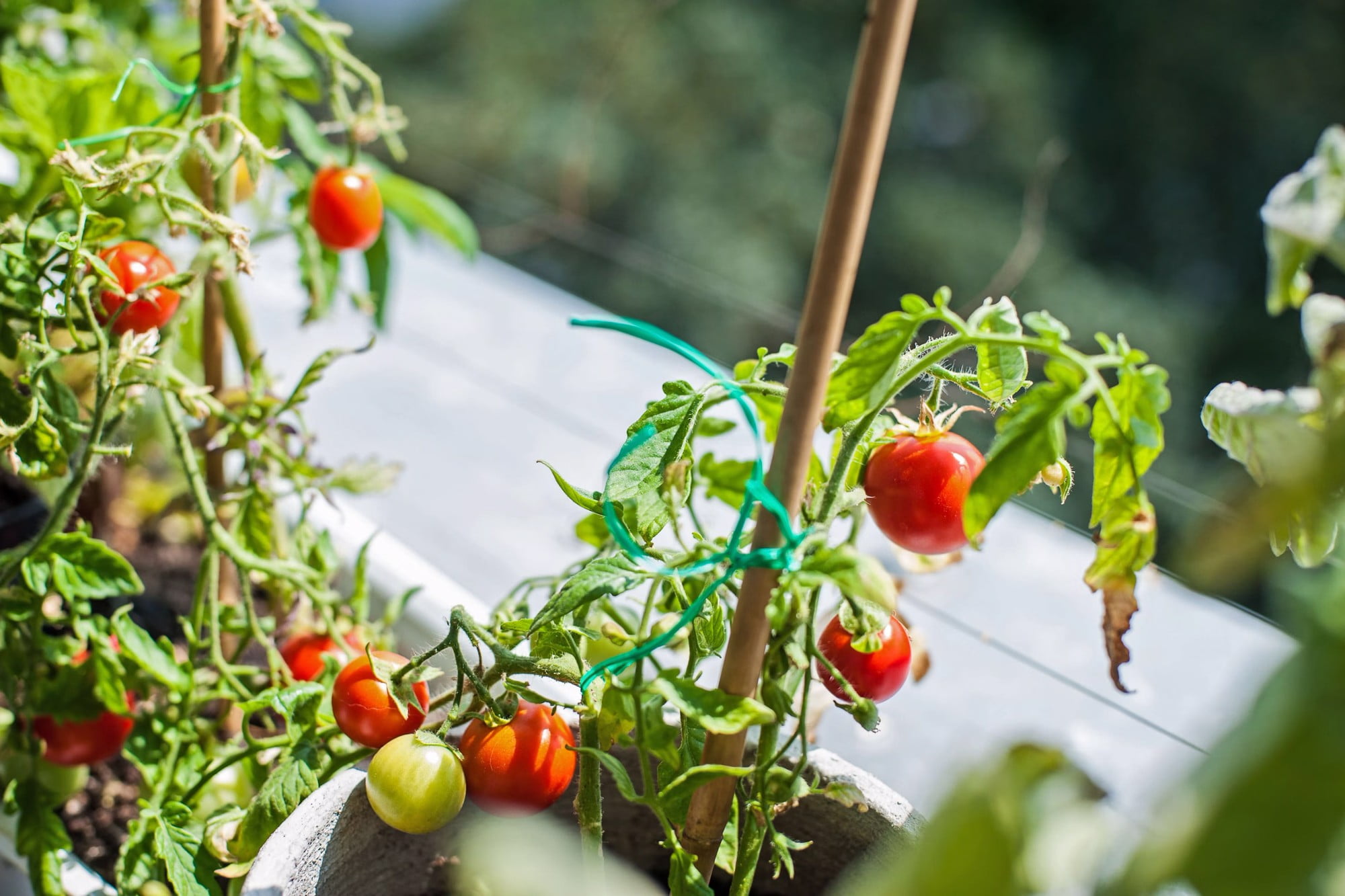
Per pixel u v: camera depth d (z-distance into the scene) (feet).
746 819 2.28
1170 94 13.60
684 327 8.86
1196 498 3.80
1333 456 1.10
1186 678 3.54
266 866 2.08
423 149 14.55
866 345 1.79
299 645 2.95
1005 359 2.03
